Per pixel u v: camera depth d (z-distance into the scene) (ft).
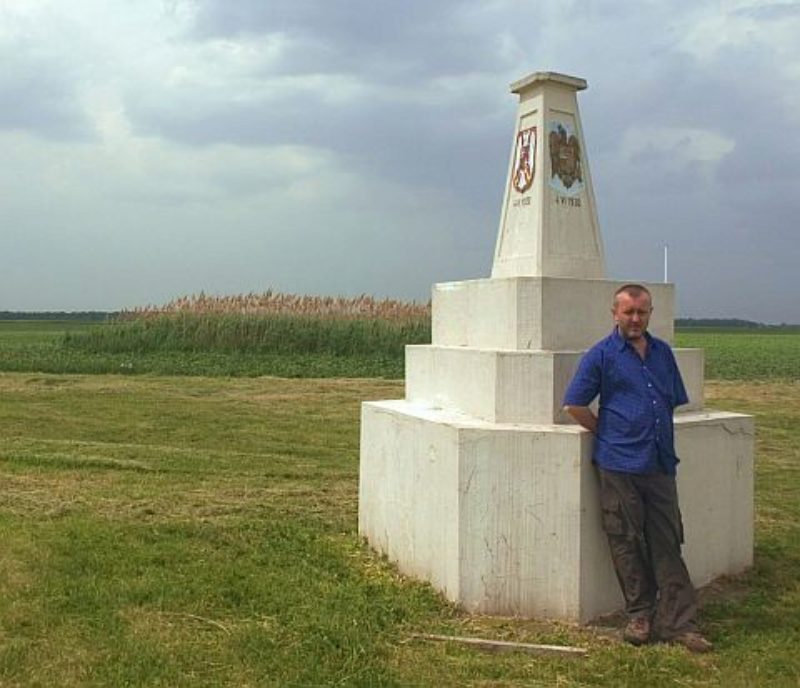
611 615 16.26
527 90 19.81
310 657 13.88
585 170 19.63
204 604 16.30
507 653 14.49
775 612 16.72
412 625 15.60
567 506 15.92
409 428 18.31
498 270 20.40
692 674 13.84
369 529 20.72
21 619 15.21
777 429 44.47
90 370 68.18
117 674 13.17
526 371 16.80
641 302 15.48
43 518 22.24
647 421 15.33
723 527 18.58
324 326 82.69
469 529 16.22
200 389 55.06
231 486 27.25
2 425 40.01
